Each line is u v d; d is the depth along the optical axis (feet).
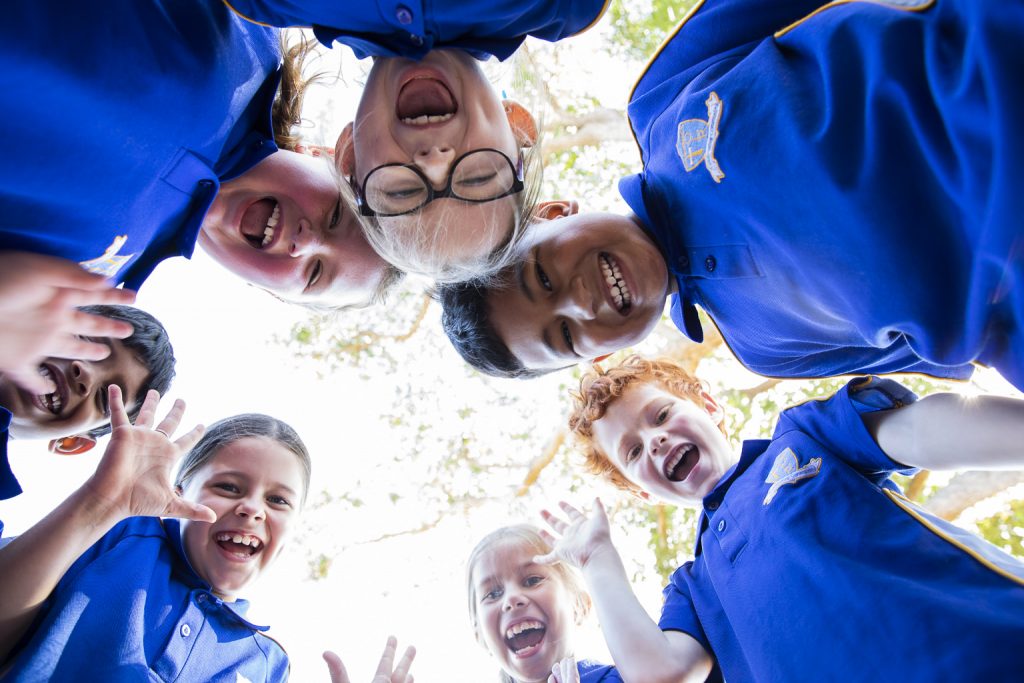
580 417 3.13
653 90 2.12
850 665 1.86
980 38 1.39
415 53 1.68
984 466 1.99
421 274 1.96
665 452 2.78
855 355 2.20
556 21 1.82
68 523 1.90
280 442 2.58
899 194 1.58
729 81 1.88
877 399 2.25
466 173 1.69
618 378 3.00
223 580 2.34
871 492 2.16
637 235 2.14
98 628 1.97
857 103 1.64
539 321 2.22
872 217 1.62
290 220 2.10
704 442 2.78
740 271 2.00
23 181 1.54
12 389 2.24
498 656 2.87
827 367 2.27
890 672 1.79
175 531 2.36
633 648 2.41
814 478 2.26
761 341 2.22
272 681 2.33
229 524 2.37
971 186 1.48
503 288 2.23
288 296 2.30
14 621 1.85
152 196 1.78
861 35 1.65
